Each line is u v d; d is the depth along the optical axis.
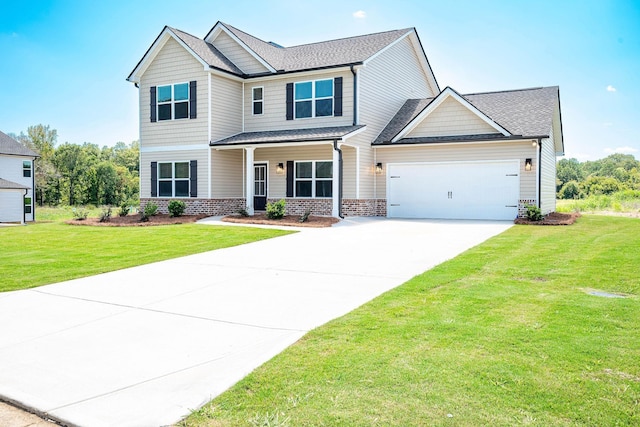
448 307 5.78
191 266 9.39
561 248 10.29
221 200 20.72
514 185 17.83
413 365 4.03
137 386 3.96
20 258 10.62
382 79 21.27
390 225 16.17
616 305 5.70
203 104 20.17
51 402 3.74
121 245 12.32
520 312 5.49
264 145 18.86
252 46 21.81
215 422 3.31
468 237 12.60
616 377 3.73
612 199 33.59
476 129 18.50
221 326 5.53
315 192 20.41
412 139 19.53
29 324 5.84
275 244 12.05
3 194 26.12
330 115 19.73
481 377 3.76
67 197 57.78
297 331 5.22
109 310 6.39
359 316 5.59
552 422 3.12
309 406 3.43
